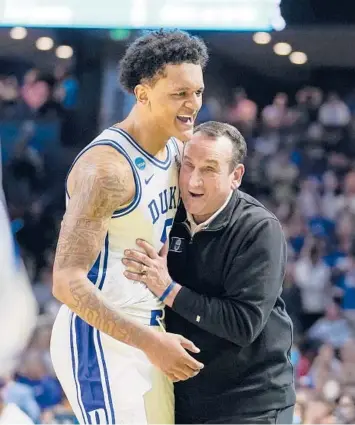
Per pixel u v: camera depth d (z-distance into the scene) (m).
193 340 3.55
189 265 3.54
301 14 13.23
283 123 13.99
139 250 3.38
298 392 8.28
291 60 14.70
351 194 12.78
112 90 14.15
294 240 11.88
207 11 12.76
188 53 3.29
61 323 3.53
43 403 8.59
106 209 3.18
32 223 12.88
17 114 14.12
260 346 3.56
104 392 3.38
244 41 13.84
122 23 12.72
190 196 3.47
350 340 9.23
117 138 3.33
